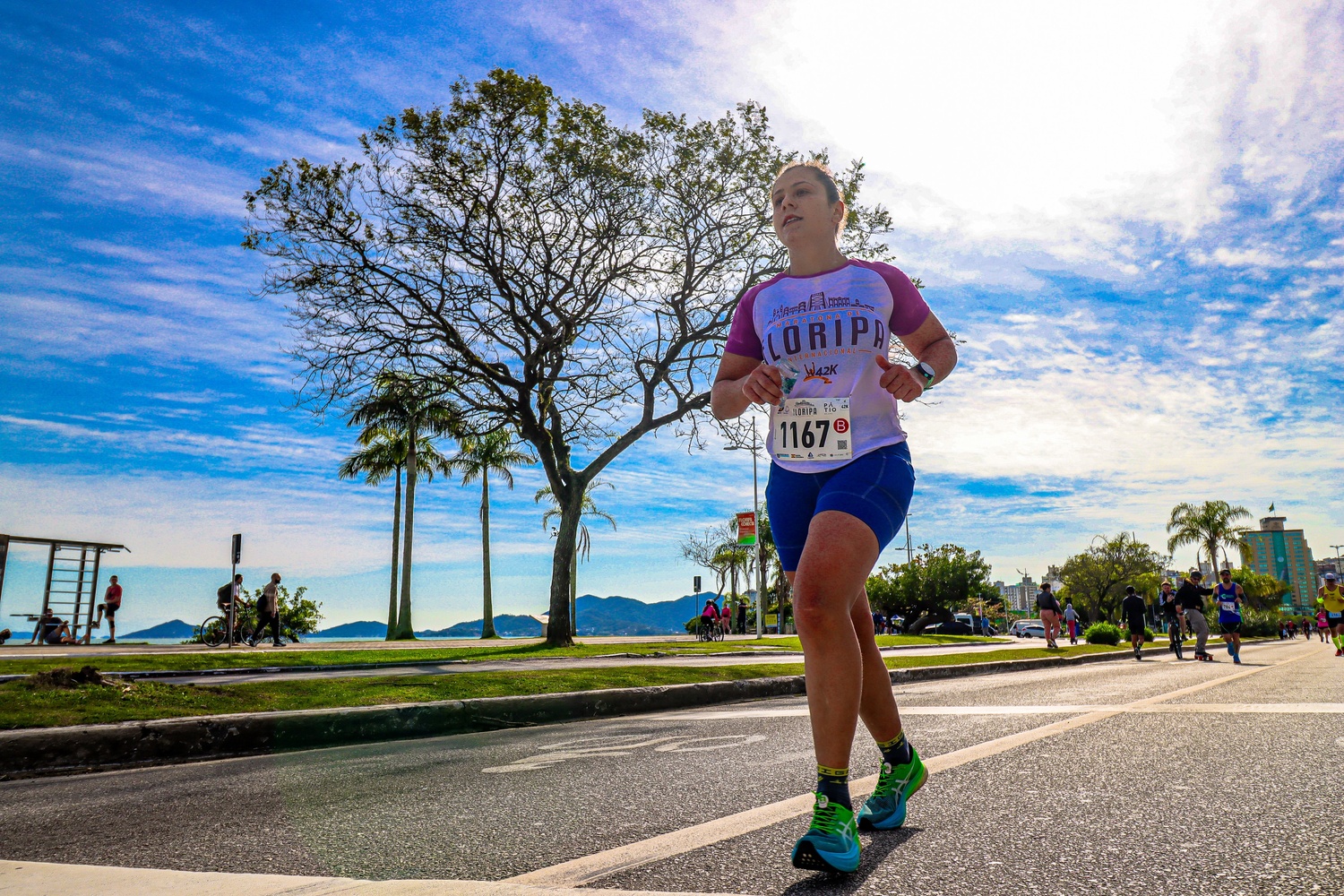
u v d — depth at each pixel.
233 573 21.00
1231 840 1.92
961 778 2.80
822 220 2.41
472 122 18.83
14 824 2.74
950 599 68.44
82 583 26.22
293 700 5.66
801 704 6.79
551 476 20.77
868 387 2.21
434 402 20.11
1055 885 1.63
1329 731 3.71
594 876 1.79
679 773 3.25
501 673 8.10
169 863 2.11
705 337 20.34
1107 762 3.04
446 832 2.35
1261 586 93.00
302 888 1.79
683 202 19.75
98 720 4.54
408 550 36.41
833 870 1.74
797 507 2.24
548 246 19.81
